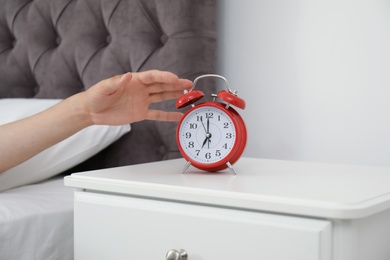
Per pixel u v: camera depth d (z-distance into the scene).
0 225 1.05
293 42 1.44
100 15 1.65
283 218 0.80
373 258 0.85
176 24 1.46
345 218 0.75
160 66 1.49
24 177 1.33
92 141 1.44
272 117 1.48
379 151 1.33
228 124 1.02
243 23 1.52
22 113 1.43
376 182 0.95
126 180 0.96
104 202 0.97
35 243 1.10
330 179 0.98
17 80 1.85
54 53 1.74
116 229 0.95
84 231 0.99
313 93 1.41
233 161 1.04
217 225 0.85
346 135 1.37
